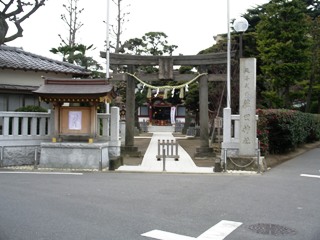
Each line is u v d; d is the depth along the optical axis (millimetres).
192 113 43969
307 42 23719
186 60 18750
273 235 6133
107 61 18281
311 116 24422
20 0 16312
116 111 14805
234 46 25188
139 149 22250
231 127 14750
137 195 8961
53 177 11492
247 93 13789
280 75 23516
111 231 6137
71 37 38406
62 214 7109
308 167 14945
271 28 23562
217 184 10672
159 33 39594
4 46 20812
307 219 7133
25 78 19531
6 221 6570
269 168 14531
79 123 13844
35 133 14570
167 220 6875
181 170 13711
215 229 6398
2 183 10211
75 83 13820
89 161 13516
